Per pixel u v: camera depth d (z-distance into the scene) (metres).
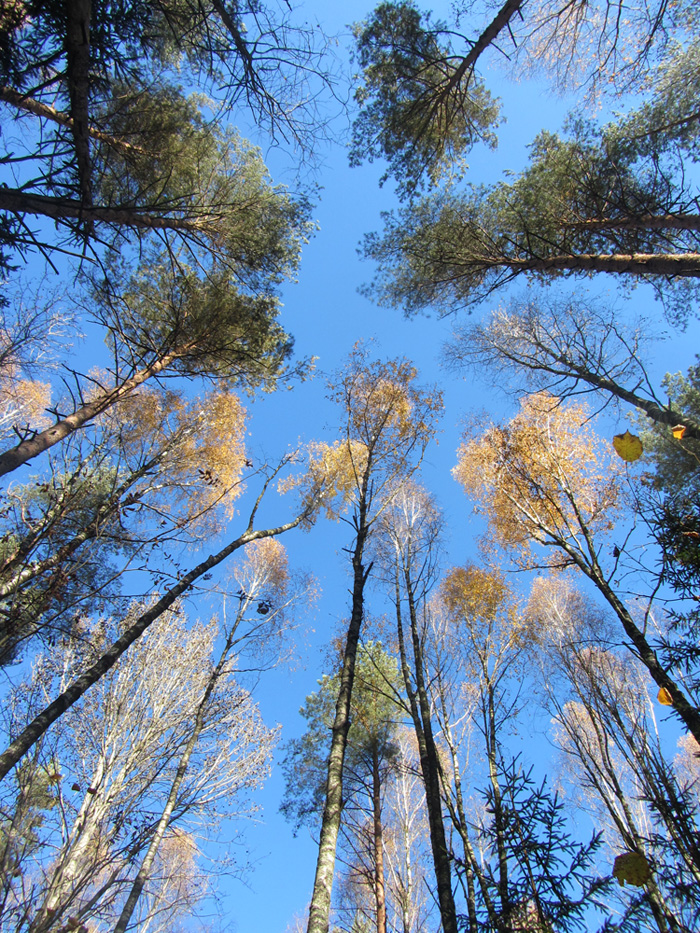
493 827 2.89
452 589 9.38
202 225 7.71
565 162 7.26
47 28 3.82
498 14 5.80
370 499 8.34
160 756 7.14
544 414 8.35
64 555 5.27
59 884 4.34
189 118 6.73
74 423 5.78
